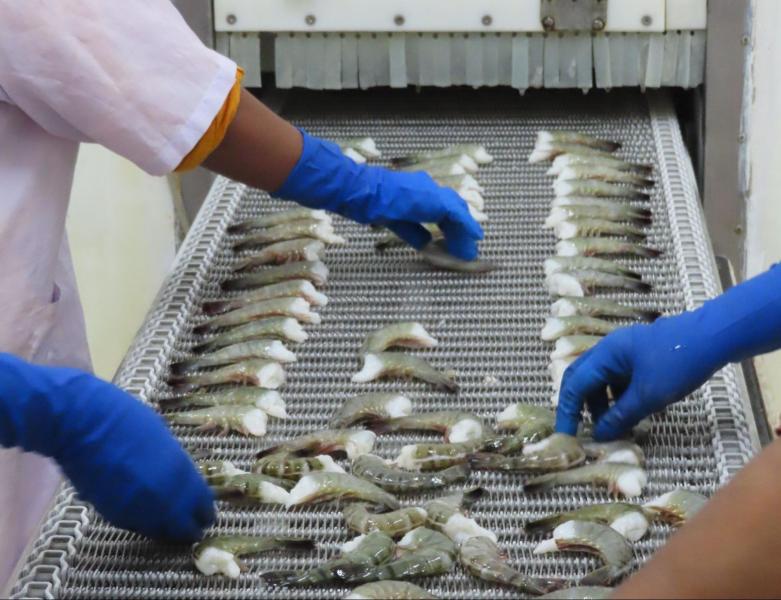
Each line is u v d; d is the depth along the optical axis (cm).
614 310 176
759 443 151
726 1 215
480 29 221
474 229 192
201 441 156
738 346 145
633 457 147
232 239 207
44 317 170
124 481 132
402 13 221
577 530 133
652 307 178
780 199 226
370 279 193
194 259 200
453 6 220
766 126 222
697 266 185
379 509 141
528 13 220
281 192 186
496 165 227
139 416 135
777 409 251
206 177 243
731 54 219
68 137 160
